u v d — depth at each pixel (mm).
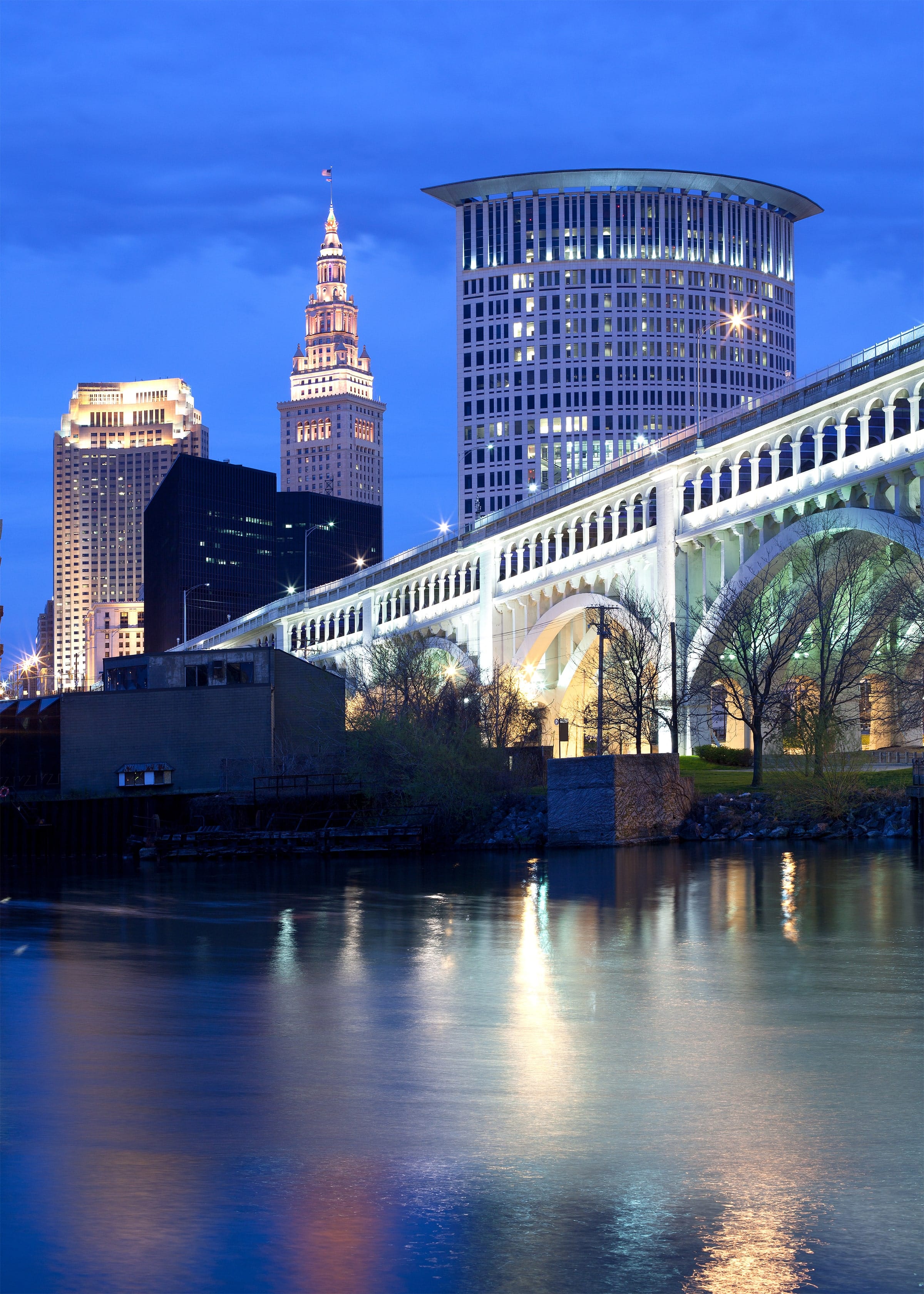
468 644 114125
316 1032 19344
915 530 64750
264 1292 9695
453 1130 13797
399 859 58250
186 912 37969
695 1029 19422
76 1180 12188
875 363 68750
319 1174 12312
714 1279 9898
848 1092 15430
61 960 27688
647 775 59688
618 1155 12891
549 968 25906
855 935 30203
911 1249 10430
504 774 67938
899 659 69500
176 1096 15359
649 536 87688
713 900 37656
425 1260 10266
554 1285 9797
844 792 59844
